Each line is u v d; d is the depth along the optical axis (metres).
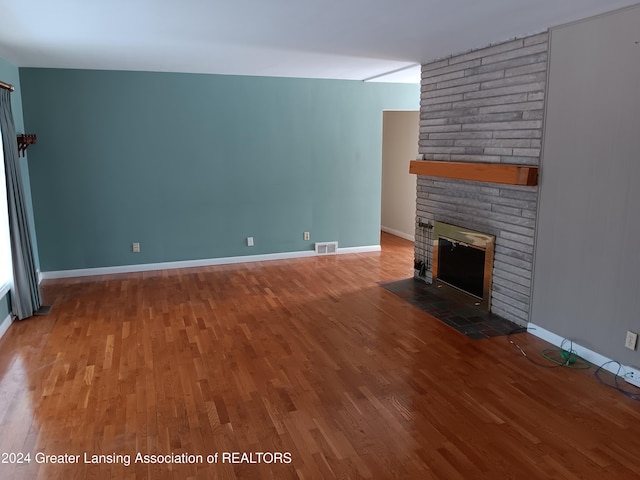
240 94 6.04
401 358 3.57
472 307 4.61
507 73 4.02
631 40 3.00
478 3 2.93
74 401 2.98
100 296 5.02
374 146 6.80
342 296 5.00
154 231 6.00
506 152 4.10
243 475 2.31
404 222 8.09
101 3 2.85
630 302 3.13
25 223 4.40
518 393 3.06
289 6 2.97
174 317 4.42
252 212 6.37
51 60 4.84
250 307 4.68
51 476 2.31
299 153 6.44
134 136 5.73
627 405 2.91
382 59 4.93
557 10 3.11
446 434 2.64
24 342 3.86
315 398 3.02
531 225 3.89
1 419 2.78
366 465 2.39
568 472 2.33
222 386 3.17
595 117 3.27
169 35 3.74
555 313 3.73
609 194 3.21
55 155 5.50
